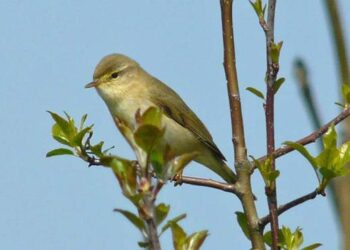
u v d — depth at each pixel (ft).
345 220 22.03
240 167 27.53
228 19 28.17
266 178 24.47
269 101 26.04
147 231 16.70
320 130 27.07
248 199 27.17
